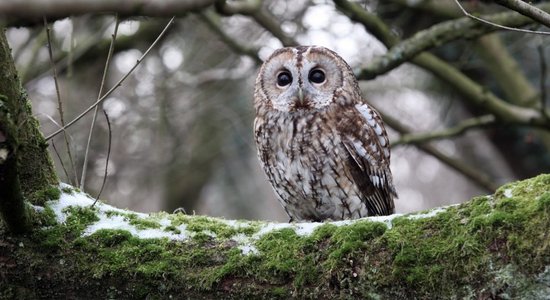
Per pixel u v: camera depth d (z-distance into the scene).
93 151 16.22
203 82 17.08
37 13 4.43
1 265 6.79
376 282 6.24
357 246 6.37
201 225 6.99
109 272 6.71
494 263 5.84
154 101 16.88
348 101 10.56
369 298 6.26
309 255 6.51
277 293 6.47
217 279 6.58
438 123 19.75
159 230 6.96
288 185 10.32
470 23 12.44
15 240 6.80
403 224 6.41
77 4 4.66
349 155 10.19
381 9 15.72
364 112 10.69
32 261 6.78
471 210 6.20
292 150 10.16
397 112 20.47
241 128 19.12
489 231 5.92
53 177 7.31
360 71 12.43
